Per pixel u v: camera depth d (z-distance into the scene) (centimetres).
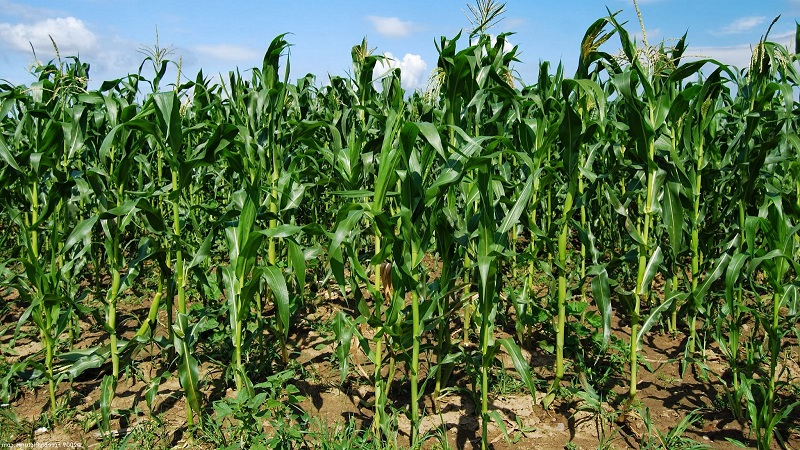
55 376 398
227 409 338
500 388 436
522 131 433
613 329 573
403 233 323
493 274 329
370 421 392
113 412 381
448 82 434
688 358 406
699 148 461
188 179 379
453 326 565
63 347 504
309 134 490
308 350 510
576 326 529
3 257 729
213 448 359
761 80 453
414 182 321
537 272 717
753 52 429
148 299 651
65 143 435
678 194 372
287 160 563
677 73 369
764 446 342
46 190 538
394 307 340
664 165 374
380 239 485
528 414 409
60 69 557
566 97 369
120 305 624
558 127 392
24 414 400
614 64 425
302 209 748
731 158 561
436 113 496
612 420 398
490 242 321
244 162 500
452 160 330
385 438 368
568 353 504
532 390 319
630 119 354
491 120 478
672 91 440
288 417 380
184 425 387
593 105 460
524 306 472
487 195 312
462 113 481
